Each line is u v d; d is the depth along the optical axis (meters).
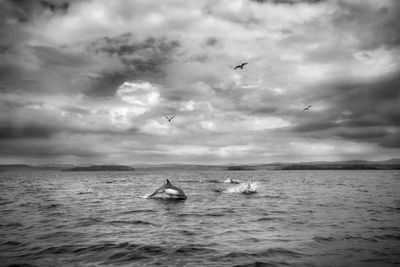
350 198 23.23
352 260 7.66
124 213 15.70
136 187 39.84
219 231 11.23
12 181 62.84
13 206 18.95
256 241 9.63
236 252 8.38
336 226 12.04
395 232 10.84
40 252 8.50
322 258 7.83
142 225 12.48
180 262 7.58
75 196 25.97
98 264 7.46
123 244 9.30
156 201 21.33
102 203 20.28
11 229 11.71
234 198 23.19
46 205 19.36
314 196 24.95
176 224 12.67
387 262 7.51
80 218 14.19
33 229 11.69
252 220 13.52
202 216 14.66
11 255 8.23
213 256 8.04
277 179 65.19
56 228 11.88
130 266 7.30
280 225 12.30
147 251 8.53
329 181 54.44
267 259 7.77
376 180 57.88
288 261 7.61
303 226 12.08
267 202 20.56
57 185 45.88
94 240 9.85
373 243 9.30
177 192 22.27
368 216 14.45
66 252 8.49
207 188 34.84
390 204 19.25
